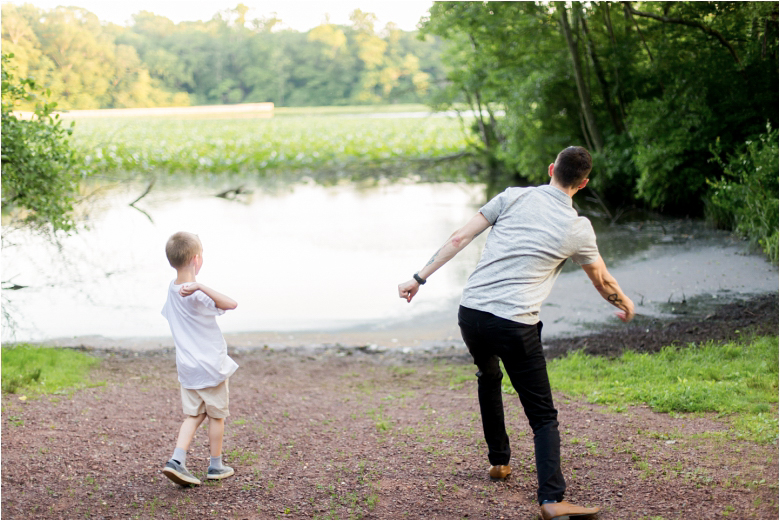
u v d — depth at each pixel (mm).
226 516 2926
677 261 10656
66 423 4293
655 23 15445
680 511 2818
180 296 3213
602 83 16703
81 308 9406
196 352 3217
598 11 16094
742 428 3852
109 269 11633
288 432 4336
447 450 3766
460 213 17453
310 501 3090
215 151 30391
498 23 16188
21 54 52625
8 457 3600
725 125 13711
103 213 17625
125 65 73812
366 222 16328
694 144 13852
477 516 2883
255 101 90000
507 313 2768
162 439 4066
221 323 8695
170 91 82438
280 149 31812
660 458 3426
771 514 2750
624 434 3842
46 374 5711
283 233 15000
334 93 90875
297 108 88375
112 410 4715
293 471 3516
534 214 2879
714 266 10109
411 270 11461
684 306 8188
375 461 3639
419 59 90250
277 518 2900
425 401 5180
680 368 5434
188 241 3295
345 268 11656
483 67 20188
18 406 4613
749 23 13664
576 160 2896
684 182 14508
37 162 7809
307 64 92188
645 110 14562
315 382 6129
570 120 18391
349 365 6859
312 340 7996
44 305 9523
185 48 85688
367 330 8383
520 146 19500
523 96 17844
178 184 23969
